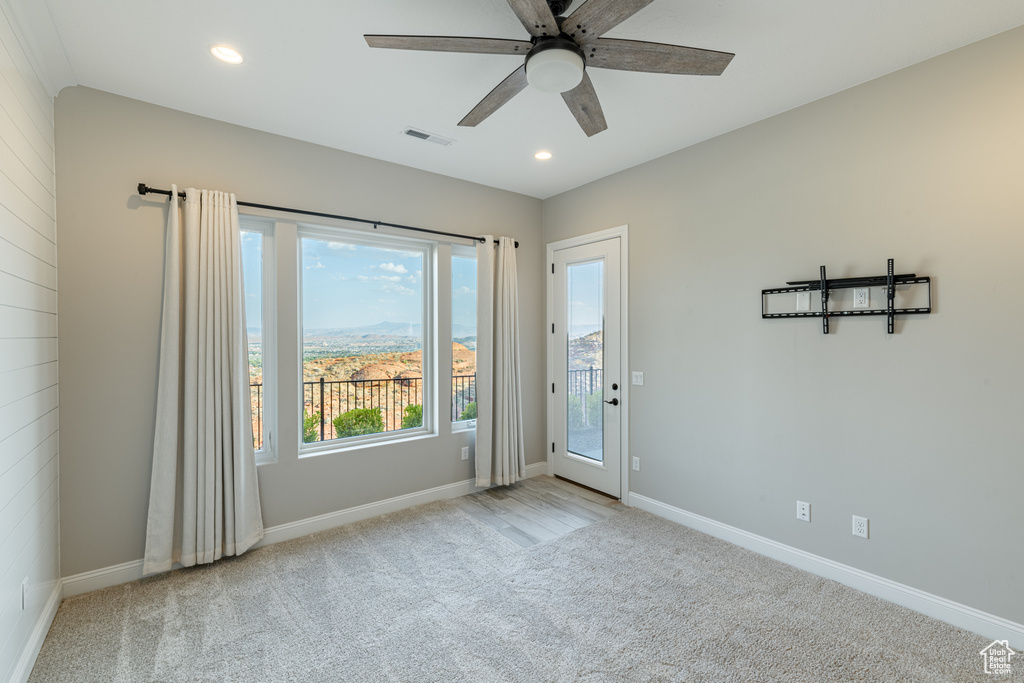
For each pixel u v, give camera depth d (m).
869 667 1.86
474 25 1.97
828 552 2.54
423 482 3.67
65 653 1.93
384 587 2.46
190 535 2.58
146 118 2.55
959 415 2.10
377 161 3.39
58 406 2.29
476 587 2.46
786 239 2.69
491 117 2.76
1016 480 1.96
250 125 2.85
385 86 2.42
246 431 2.76
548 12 1.52
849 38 2.02
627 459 3.65
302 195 3.06
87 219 2.38
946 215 2.12
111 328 2.44
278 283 2.97
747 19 1.90
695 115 2.74
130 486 2.50
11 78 1.70
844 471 2.47
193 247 2.59
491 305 3.90
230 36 2.00
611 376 3.78
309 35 2.00
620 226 3.66
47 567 2.10
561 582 2.51
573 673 1.83
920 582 2.22
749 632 2.08
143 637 2.04
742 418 2.91
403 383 3.69
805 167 2.60
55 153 2.29
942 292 2.14
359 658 1.92
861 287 2.39
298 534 3.07
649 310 3.46
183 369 2.61
